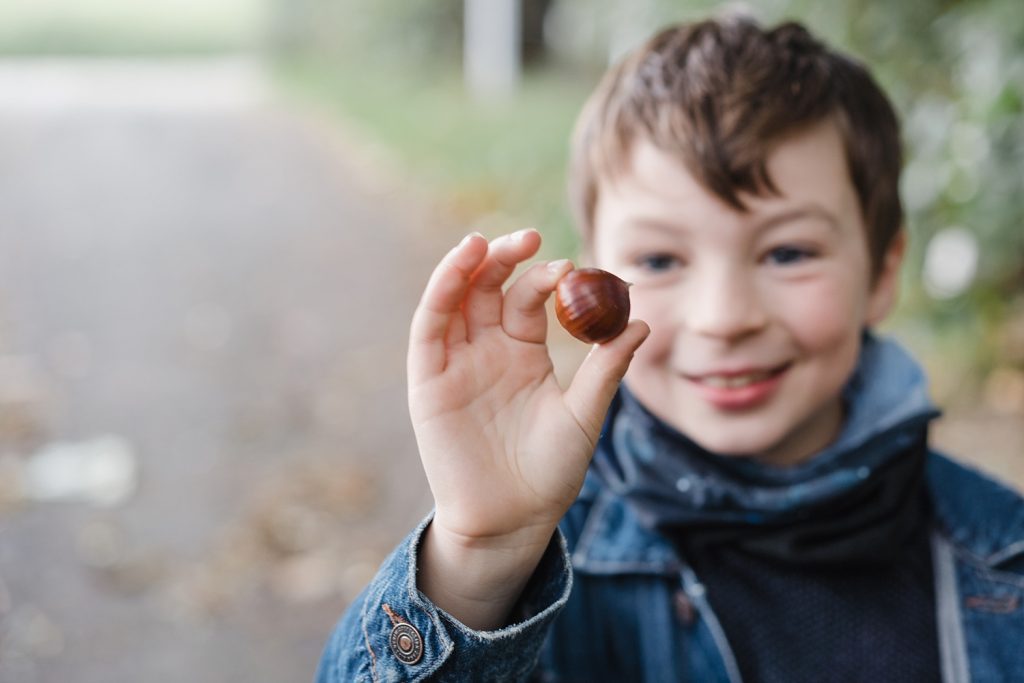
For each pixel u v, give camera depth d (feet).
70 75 67.62
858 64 6.19
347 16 59.31
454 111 39.32
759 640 5.36
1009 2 11.90
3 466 15.07
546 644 5.59
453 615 4.60
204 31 85.97
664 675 5.47
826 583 5.42
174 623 11.50
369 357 18.98
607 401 4.56
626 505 5.71
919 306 15.12
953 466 5.88
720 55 5.74
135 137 41.98
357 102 46.01
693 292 5.40
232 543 13.02
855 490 5.37
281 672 10.71
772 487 5.48
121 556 12.75
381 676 4.61
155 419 16.62
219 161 37.22
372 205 29.84
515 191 27.35
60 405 17.22
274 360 18.99
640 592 5.57
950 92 13.85
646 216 5.44
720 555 5.52
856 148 5.69
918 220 13.96
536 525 4.56
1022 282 14.71
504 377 4.66
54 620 11.54
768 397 5.41
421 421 4.59
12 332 20.79
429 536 4.66
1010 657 5.29
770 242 5.35
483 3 44.39
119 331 20.67
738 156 5.21
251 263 24.94
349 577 12.32
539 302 4.67
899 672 5.28
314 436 15.93
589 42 27.40
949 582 5.48
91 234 27.89
